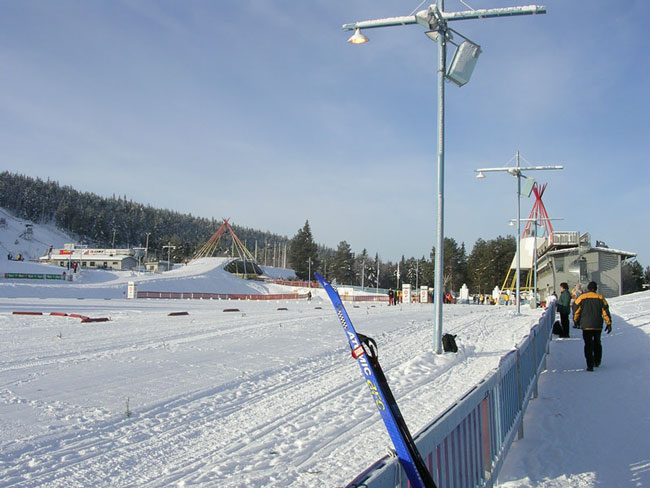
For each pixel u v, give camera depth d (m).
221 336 15.88
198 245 192.88
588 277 51.38
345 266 136.75
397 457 2.49
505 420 5.49
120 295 57.66
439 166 13.05
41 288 52.31
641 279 99.19
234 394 8.47
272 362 11.43
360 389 8.95
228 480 4.93
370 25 12.43
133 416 7.05
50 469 5.13
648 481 4.88
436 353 12.43
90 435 6.22
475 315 27.91
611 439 6.19
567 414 7.39
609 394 8.51
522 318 25.41
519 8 11.79
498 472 4.97
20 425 6.50
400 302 57.41
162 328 18.52
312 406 7.77
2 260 78.25
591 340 10.94
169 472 5.14
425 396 8.55
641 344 13.98
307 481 4.91
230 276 90.81
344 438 6.28
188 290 71.56
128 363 11.03
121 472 5.11
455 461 3.61
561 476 5.07
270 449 5.86
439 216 12.88
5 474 4.96
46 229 197.75
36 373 9.85
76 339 15.21
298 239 132.88
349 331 2.57
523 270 69.81
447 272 111.31
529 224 63.03
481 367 11.52
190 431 6.49
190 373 10.03
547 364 12.12
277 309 33.16
